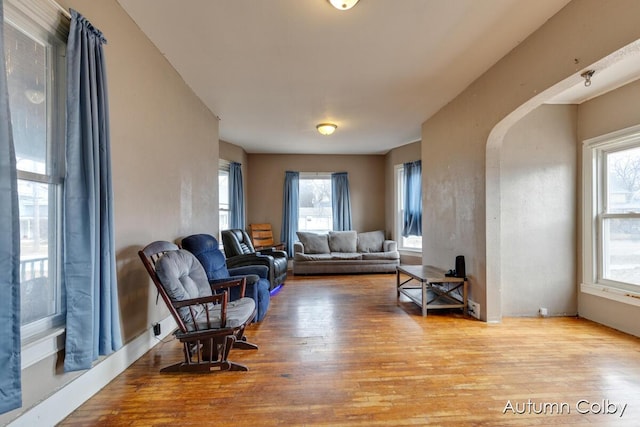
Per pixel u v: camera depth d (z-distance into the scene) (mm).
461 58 2760
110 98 1964
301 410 1705
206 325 2104
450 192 3793
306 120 4512
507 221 3352
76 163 1569
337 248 6379
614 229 3053
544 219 3354
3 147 1191
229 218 5895
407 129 5012
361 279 5496
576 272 3355
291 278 5602
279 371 2146
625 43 1687
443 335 2809
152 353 2441
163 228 2699
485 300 3146
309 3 2014
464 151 3461
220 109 4012
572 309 3361
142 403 1767
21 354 1319
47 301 1581
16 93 1440
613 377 2049
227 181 5895
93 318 1614
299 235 6391
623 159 2979
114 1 1990
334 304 3869
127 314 2182
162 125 2672
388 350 2490
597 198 3176
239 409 1713
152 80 2488
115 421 1605
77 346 1546
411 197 5980
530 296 3355
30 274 1501
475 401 1787
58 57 1639
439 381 2006
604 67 1936
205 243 3035
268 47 2555
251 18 2174
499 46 2566
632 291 2844
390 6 2045
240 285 2705
